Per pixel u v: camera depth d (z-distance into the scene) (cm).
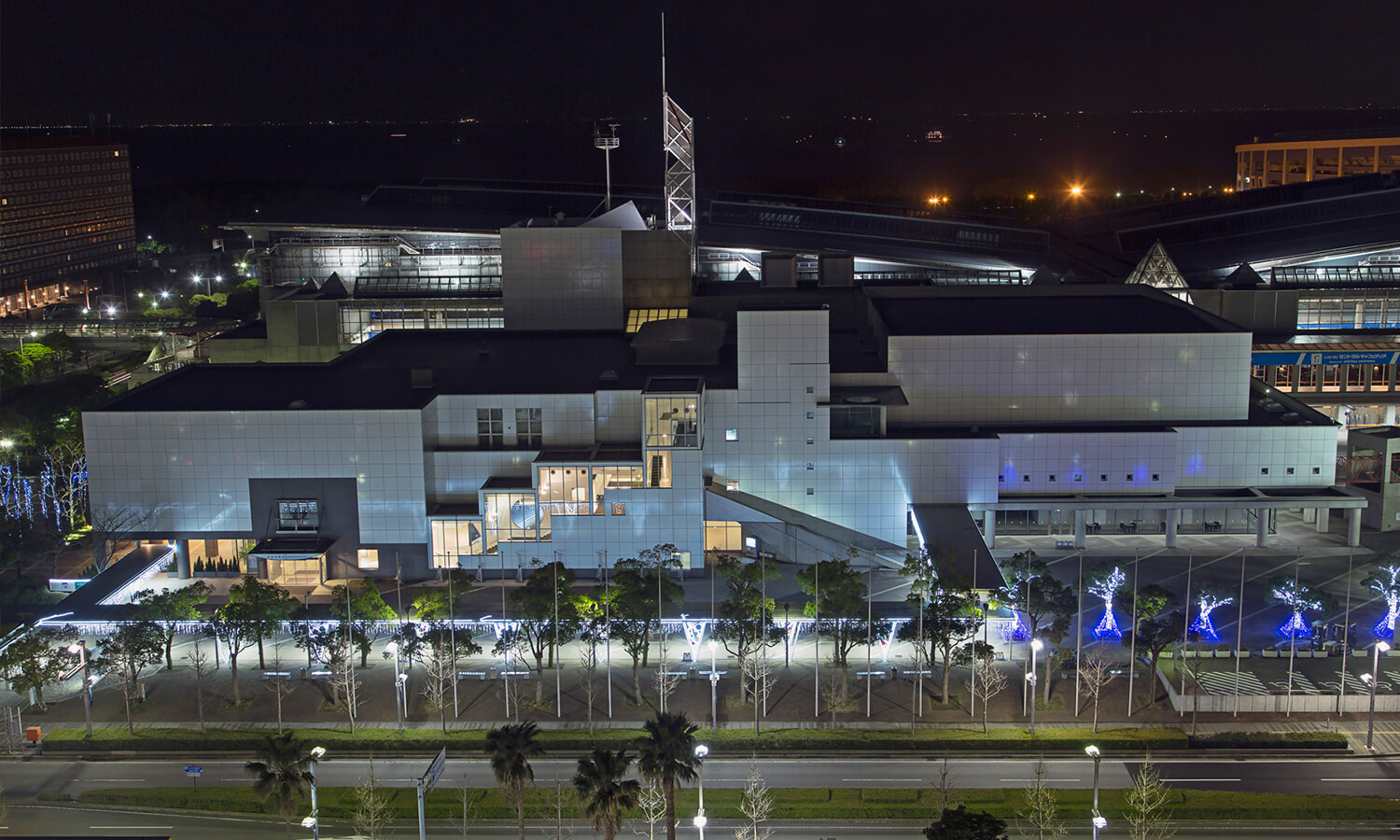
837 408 15312
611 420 15262
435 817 9581
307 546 14400
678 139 19525
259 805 9738
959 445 15138
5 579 15062
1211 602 12569
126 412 14375
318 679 12169
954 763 10362
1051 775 10094
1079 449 15500
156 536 14700
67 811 9750
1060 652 11475
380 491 14562
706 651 12756
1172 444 15450
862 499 15325
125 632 11444
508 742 8262
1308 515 16525
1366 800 9506
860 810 9494
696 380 14950
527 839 9344
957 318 17375
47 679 11169
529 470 15000
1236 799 9538
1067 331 16312
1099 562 14912
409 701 11606
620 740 10619
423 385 15525
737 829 9369
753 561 14050
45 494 18162
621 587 12194
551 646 12012
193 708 11550
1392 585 12694
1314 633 12669
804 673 12175
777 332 14925
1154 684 11462
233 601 12125
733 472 15325
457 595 12725
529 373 16150
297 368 16562
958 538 14138
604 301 18662
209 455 14475
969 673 12094
